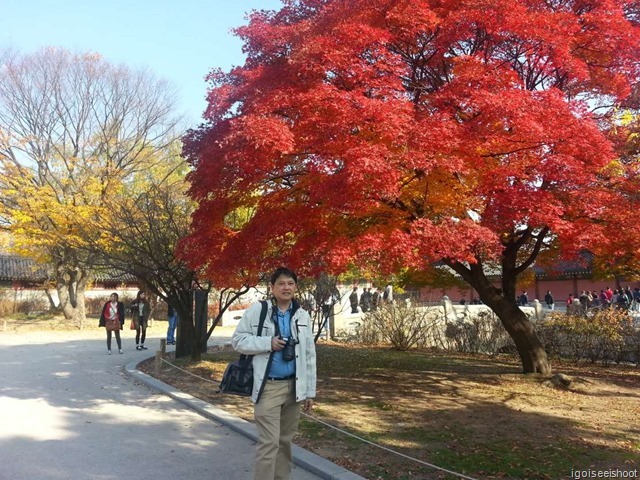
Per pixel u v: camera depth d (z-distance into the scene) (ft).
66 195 88.17
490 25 23.84
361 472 17.20
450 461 18.26
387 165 19.97
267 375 14.26
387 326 59.47
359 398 29.14
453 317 60.70
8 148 85.05
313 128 23.00
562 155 21.85
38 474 17.31
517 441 20.75
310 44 23.30
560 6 27.94
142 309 58.70
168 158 99.66
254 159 22.80
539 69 27.45
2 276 118.73
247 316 14.87
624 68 27.14
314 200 23.72
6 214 85.87
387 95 23.34
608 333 43.32
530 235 33.63
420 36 26.73
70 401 29.58
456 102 23.63
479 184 23.70
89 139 91.66
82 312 97.25
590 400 28.68
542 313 56.13
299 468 18.20
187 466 18.28
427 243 21.31
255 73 27.61
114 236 47.88
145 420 25.04
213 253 28.86
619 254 26.48
